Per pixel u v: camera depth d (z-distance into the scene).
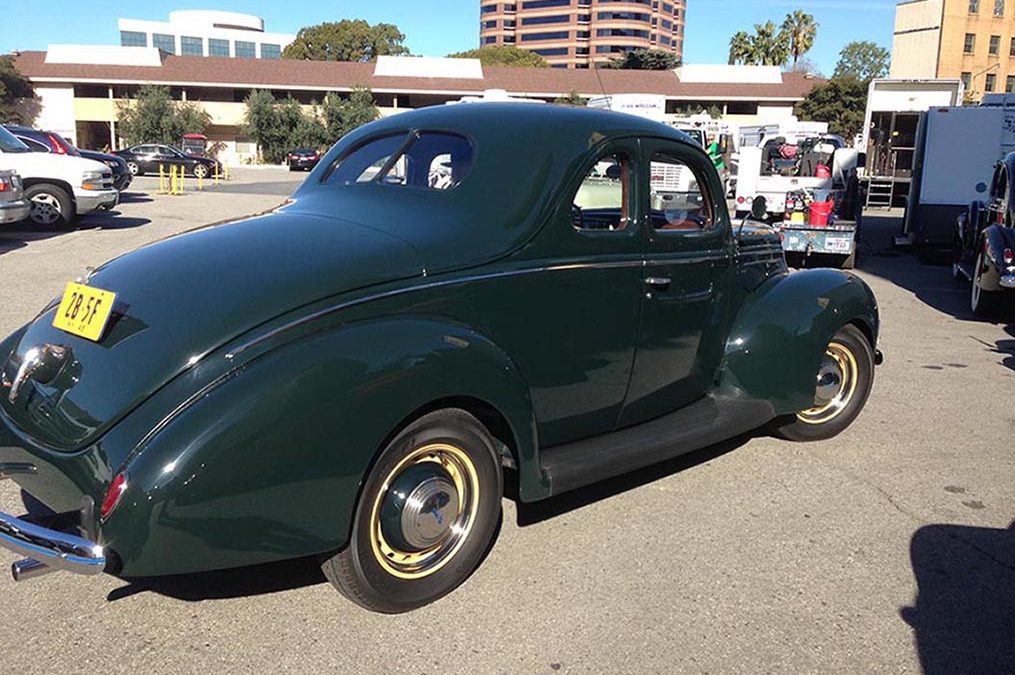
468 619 3.13
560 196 3.53
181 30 114.31
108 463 2.61
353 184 3.84
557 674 2.82
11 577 3.36
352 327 2.90
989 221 10.32
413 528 3.05
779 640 3.05
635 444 3.87
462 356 3.04
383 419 2.83
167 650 2.90
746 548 3.75
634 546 3.74
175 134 55.38
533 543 3.74
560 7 129.50
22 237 13.22
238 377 2.68
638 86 63.19
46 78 56.56
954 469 4.77
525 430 3.30
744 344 4.54
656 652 2.96
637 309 3.89
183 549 2.57
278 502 2.68
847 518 4.10
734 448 5.06
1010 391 6.43
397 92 60.25
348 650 2.92
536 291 3.44
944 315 9.66
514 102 4.05
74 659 2.84
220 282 2.95
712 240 4.34
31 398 2.98
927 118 14.47
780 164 16.70
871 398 6.19
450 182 3.57
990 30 73.06
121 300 3.00
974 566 3.65
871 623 3.18
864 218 23.52
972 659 2.97
